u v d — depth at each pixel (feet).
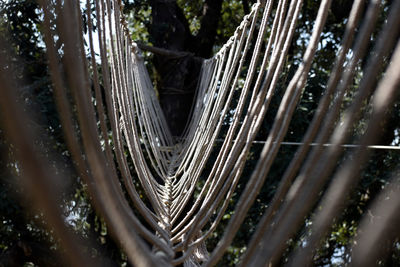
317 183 4.12
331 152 4.11
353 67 4.48
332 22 43.16
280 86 37.27
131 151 10.98
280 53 7.30
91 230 31.68
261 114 7.34
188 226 10.56
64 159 27.99
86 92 4.22
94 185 3.99
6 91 2.86
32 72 33.40
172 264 6.11
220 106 17.61
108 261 32.35
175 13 45.88
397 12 3.98
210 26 46.47
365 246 3.67
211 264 4.93
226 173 7.77
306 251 3.86
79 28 4.88
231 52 21.16
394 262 21.04
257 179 5.34
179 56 41.75
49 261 29.04
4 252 29.37
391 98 3.70
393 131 32.63
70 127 3.81
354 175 3.75
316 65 43.01
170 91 42.47
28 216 26.99
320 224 3.83
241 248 36.65
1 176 24.25
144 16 50.49
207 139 16.71
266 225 4.64
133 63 28.73
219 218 7.53
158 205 11.56
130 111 13.46
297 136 36.32
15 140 2.87
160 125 33.22
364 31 4.50
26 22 32.73
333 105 4.39
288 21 7.07
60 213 3.05
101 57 7.03
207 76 31.50
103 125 6.47
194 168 15.25
